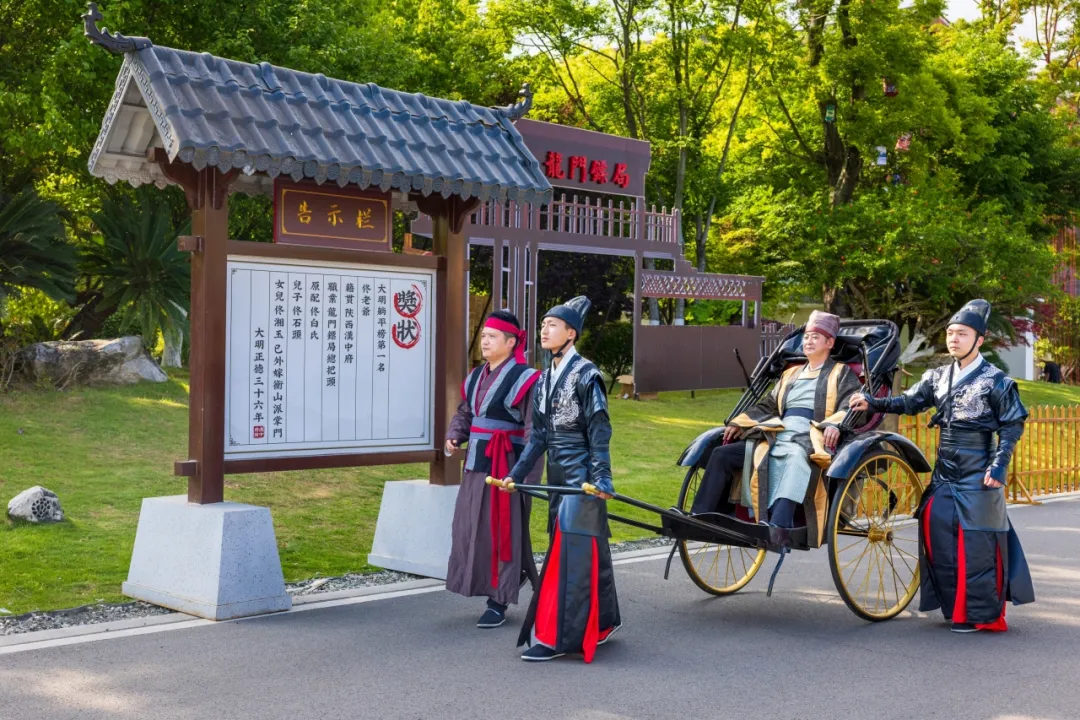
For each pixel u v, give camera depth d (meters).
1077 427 14.30
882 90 24.31
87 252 14.60
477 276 23.62
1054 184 30.69
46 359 12.88
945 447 6.77
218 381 6.75
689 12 24.31
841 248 23.34
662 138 26.88
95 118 15.95
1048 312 27.22
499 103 28.20
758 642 6.19
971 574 6.50
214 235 6.71
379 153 7.06
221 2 16.22
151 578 6.71
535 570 6.52
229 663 5.48
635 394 19.70
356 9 19.56
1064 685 5.41
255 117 6.66
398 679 5.29
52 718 4.62
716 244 27.75
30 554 7.45
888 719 4.82
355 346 7.44
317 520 9.18
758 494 6.77
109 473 9.97
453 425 6.68
